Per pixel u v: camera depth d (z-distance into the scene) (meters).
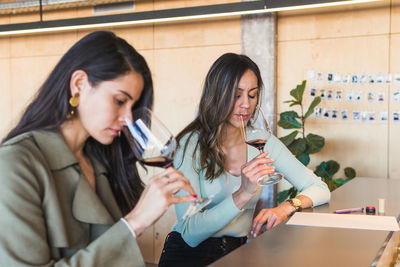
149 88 1.12
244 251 1.20
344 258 1.13
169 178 1.01
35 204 0.93
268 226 1.81
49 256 0.94
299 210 1.87
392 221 1.60
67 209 1.04
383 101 4.62
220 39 5.11
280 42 4.93
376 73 4.62
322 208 1.92
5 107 6.15
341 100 4.75
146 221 0.99
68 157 1.05
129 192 1.25
